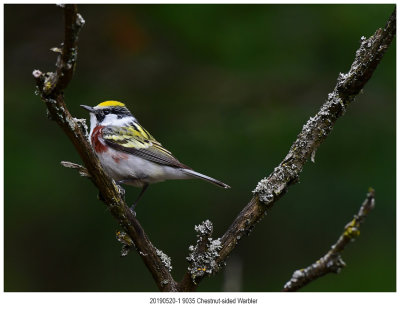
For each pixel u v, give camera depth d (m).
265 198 6.26
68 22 5.10
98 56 13.56
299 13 12.73
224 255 6.23
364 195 12.03
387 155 12.20
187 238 12.02
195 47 12.92
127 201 12.25
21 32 13.64
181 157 12.44
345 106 6.25
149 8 12.74
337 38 12.55
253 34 12.66
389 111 12.71
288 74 13.14
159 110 13.51
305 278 4.98
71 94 12.99
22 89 13.27
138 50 13.10
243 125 12.93
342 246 4.86
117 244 12.38
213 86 13.73
